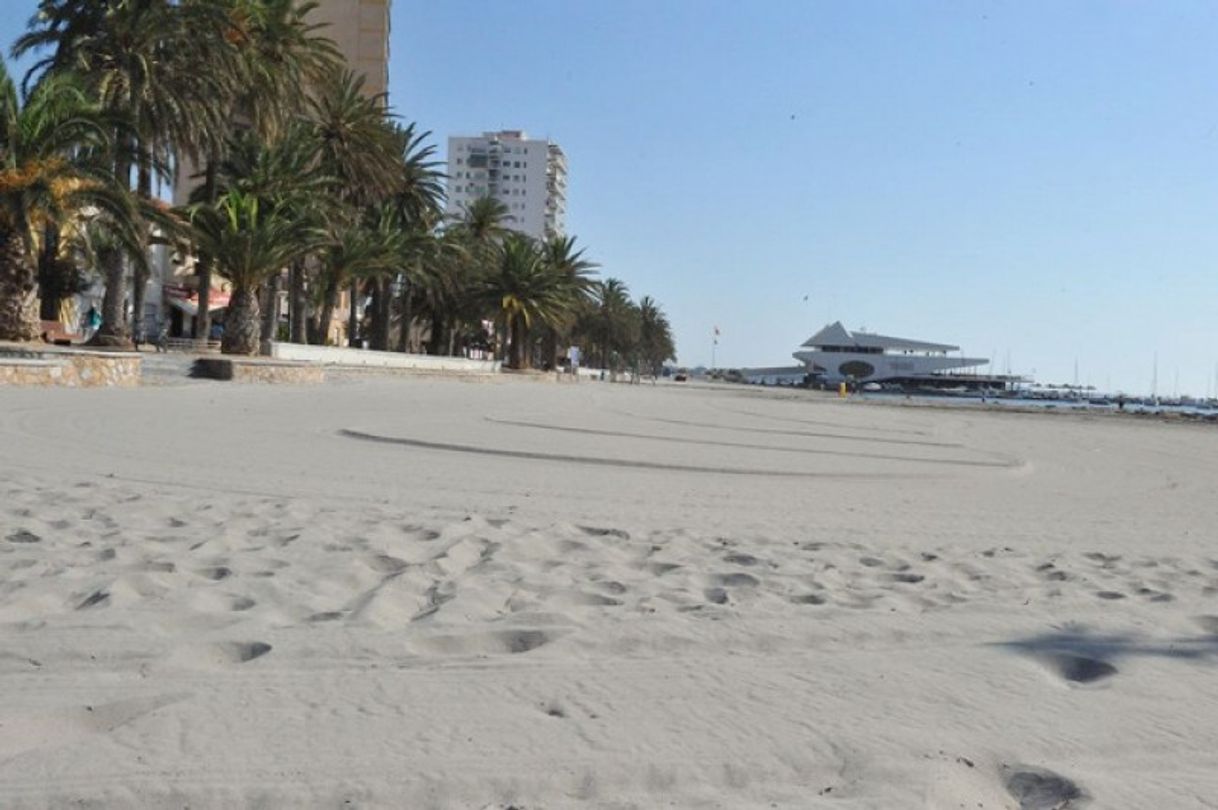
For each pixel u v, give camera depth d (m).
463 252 57.72
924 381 198.62
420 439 15.61
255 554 6.24
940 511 11.12
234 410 19.55
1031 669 4.49
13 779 2.92
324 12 96.25
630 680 4.09
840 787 3.11
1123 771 3.32
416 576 5.78
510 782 3.04
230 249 34.75
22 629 4.39
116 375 24.80
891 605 5.69
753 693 3.98
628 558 6.89
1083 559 8.03
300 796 2.90
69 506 7.82
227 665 4.11
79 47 29.83
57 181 24.47
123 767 3.03
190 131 31.97
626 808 2.90
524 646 4.57
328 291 46.62
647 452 16.28
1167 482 17.06
